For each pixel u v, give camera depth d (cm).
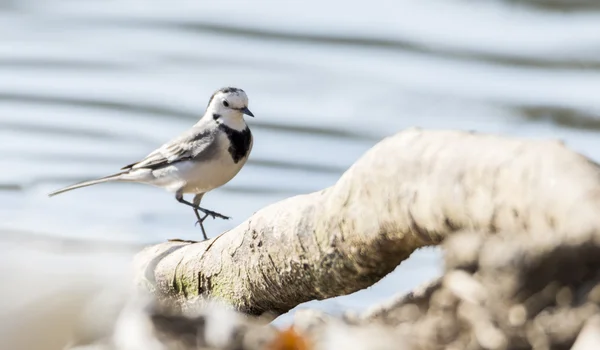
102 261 765
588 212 548
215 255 945
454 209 645
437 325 563
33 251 799
